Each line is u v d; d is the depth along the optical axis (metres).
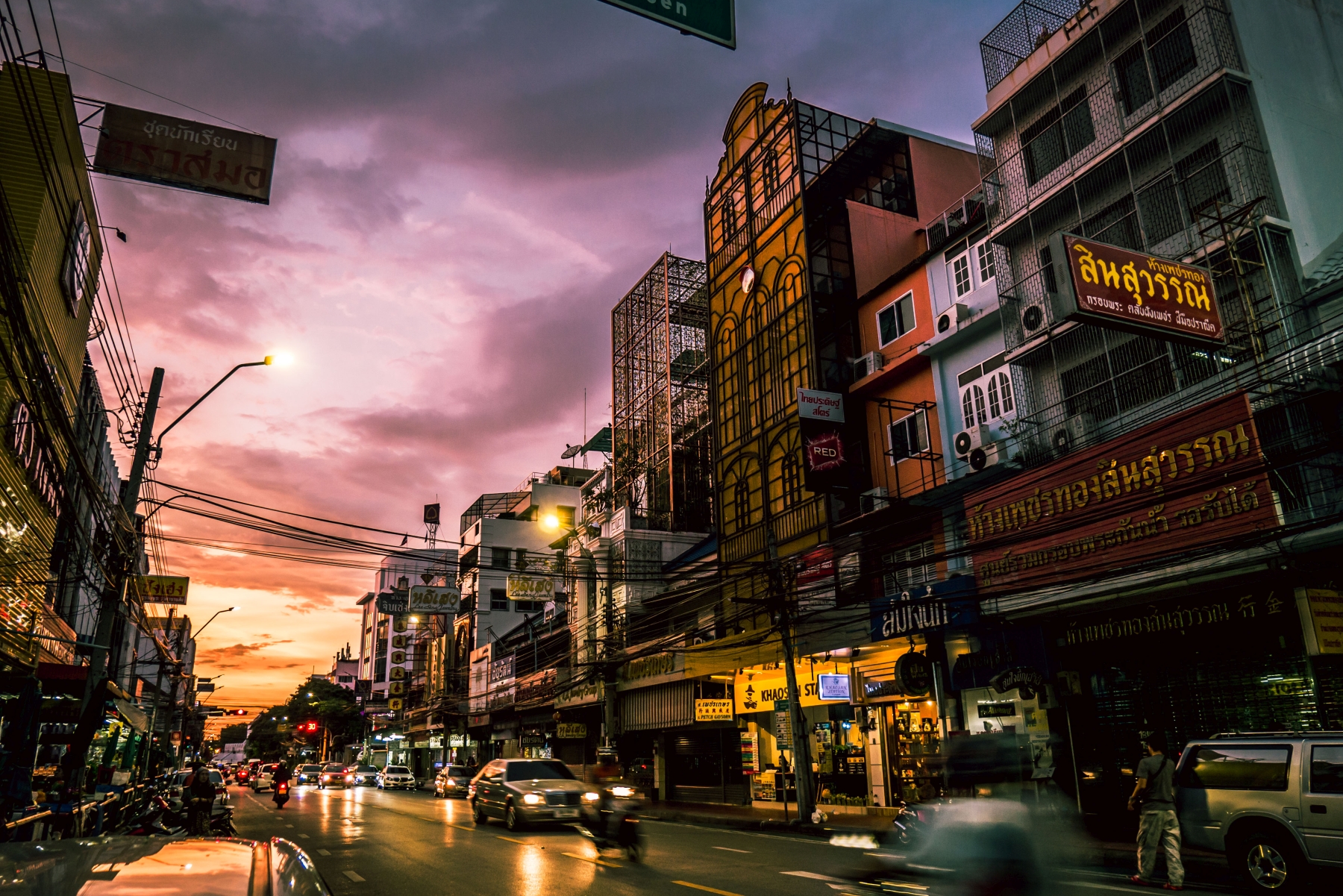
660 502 39.44
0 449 15.56
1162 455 14.79
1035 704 17.34
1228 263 15.06
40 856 2.50
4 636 16.92
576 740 39.22
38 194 15.98
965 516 19.28
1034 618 16.78
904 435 23.11
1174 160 16.23
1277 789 9.70
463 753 55.41
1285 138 15.55
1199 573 13.83
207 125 11.99
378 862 13.65
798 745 19.95
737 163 31.92
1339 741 9.49
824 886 10.42
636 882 11.14
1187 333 13.92
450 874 12.15
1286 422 13.79
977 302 21.11
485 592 57.78
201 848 2.82
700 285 42.06
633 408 43.50
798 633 22.73
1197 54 16.11
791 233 28.17
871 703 21.70
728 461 30.62
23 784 13.25
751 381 29.75
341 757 92.88
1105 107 17.88
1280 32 16.53
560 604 47.47
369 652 97.81
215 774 20.58
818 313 26.59
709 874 11.67
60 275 17.69
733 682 27.53
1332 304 13.84
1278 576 13.11
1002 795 7.45
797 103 28.73
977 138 21.30
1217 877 10.84
